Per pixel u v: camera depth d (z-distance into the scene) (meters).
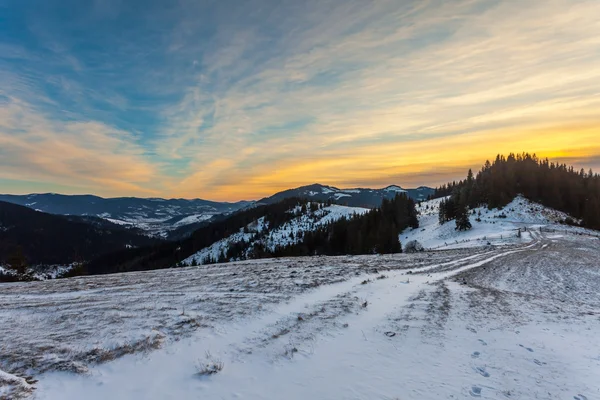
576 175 109.06
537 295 16.16
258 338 8.23
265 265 23.61
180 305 11.07
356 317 10.39
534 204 88.94
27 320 9.31
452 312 11.23
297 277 16.94
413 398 5.70
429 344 8.26
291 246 100.56
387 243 63.88
